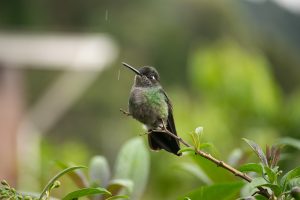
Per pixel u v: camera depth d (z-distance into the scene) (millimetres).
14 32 16594
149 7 34062
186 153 3865
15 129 15961
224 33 32688
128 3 34219
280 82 22219
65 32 32562
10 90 16047
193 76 11227
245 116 9742
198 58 10609
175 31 33625
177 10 34188
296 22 14742
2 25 25797
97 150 26953
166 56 33125
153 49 33125
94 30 33375
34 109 17938
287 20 14773
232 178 4629
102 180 4523
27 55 16219
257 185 3244
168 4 34312
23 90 16625
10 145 15602
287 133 9344
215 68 10242
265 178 3301
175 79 32844
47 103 18188
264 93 9734
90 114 28094
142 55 33094
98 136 27469
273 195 3277
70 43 17484
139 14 34000
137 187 4645
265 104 9664
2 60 15773
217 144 9711
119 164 4738
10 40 16172
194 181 9164
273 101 9664
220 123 9797
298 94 9609
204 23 33625
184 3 33875
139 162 4750
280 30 15133
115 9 34062
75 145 14109
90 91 28453
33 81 24797
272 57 22219
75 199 3357
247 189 3395
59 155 13578
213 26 33469
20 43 16234
